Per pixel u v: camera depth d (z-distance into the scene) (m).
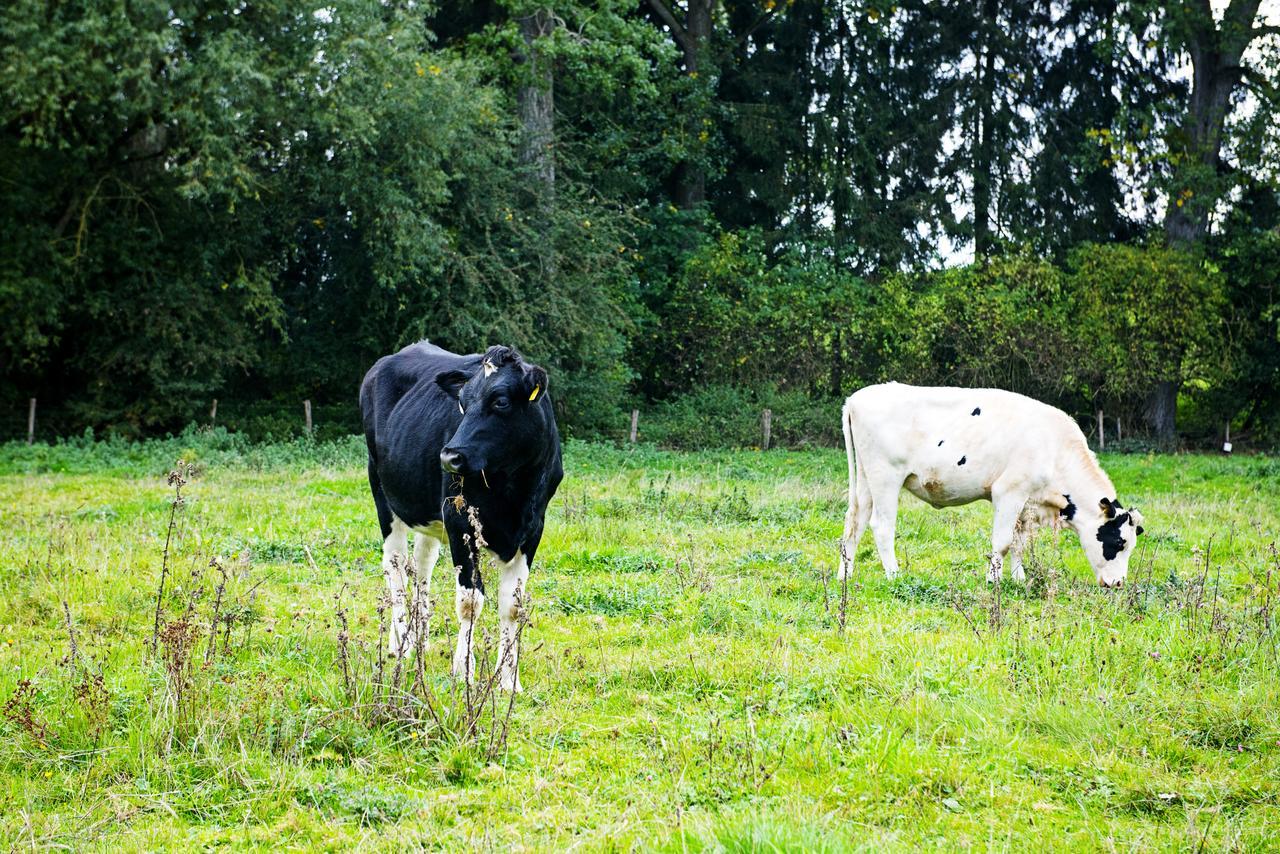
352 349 27.53
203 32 21.80
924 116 37.19
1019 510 10.27
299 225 26.94
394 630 7.09
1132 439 31.94
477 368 6.58
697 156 34.22
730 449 27.20
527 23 29.20
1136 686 6.52
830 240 35.97
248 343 25.91
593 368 28.72
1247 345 33.34
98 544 10.44
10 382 26.11
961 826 4.84
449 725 5.75
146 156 23.92
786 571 10.34
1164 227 35.59
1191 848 4.60
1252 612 8.11
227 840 4.71
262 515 12.83
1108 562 10.10
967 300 31.45
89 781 5.21
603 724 6.04
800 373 31.41
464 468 6.20
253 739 5.53
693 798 5.04
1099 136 33.41
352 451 21.09
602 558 10.57
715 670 6.86
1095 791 5.21
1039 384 31.75
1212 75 33.94
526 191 27.80
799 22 37.03
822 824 4.64
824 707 6.34
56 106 20.20
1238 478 20.34
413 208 24.58
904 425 10.43
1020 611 8.09
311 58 22.34
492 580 8.12
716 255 32.44
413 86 23.31
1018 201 36.72
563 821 4.81
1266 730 5.86
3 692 6.14
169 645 6.09
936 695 6.35
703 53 34.50
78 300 24.66
